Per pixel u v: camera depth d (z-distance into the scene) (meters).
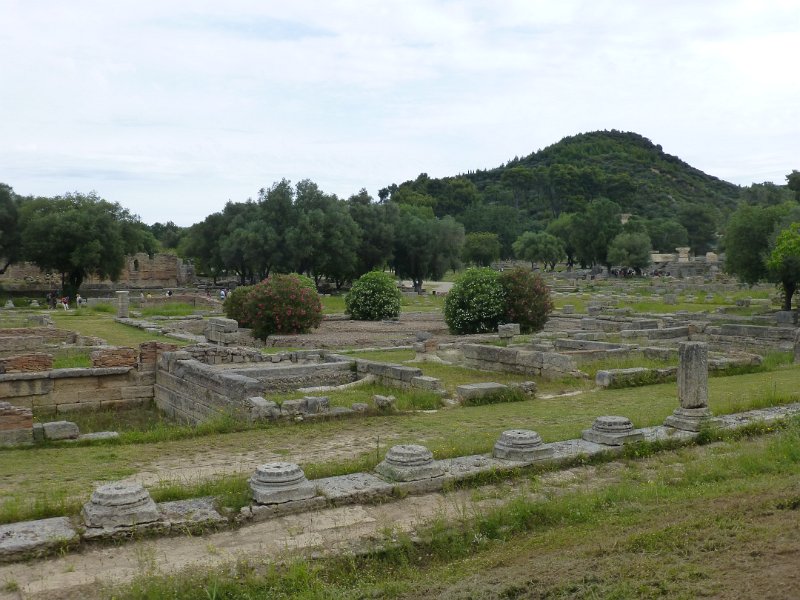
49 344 29.34
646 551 7.14
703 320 39.69
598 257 114.25
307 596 6.67
